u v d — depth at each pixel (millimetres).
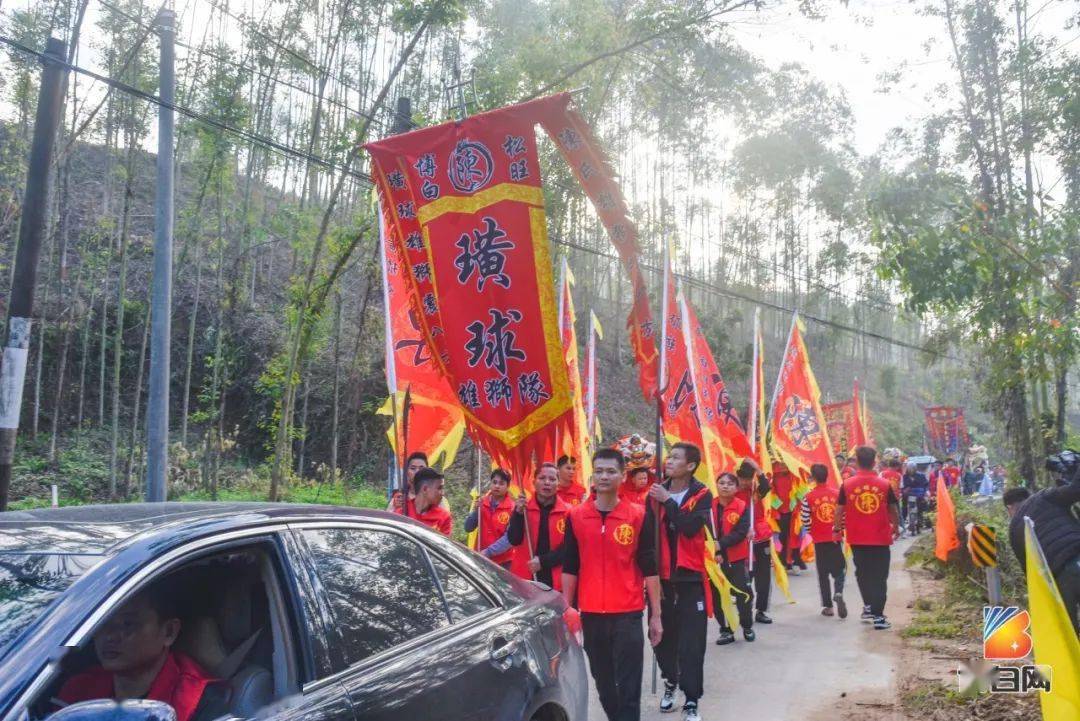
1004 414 13062
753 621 9766
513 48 17219
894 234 7641
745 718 6125
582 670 4137
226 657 2656
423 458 7832
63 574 2332
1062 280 8305
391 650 2994
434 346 5500
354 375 18125
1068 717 2803
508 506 7539
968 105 12148
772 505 13234
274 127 21484
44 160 8023
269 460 21266
